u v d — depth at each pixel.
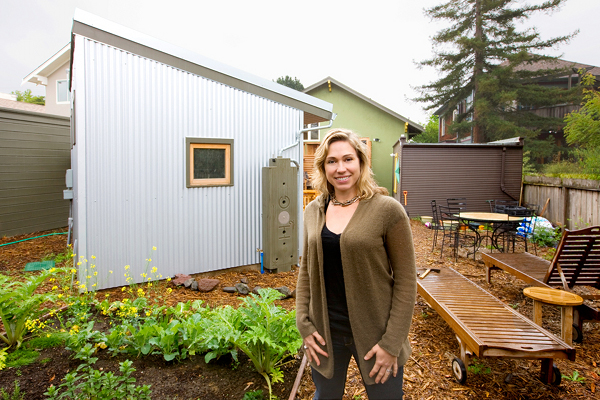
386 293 1.56
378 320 1.54
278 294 2.92
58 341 2.95
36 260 5.98
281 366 2.79
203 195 5.21
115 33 4.40
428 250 7.38
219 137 5.28
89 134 4.30
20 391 2.34
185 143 5.00
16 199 7.69
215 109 5.23
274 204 5.51
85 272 4.30
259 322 2.73
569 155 18.20
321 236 1.61
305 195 11.30
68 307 3.41
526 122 19.25
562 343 2.44
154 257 4.84
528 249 7.35
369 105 16.42
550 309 4.18
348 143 1.60
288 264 5.68
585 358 3.06
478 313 2.97
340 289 1.63
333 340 1.67
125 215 4.60
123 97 4.52
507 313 2.98
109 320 3.37
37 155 8.11
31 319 3.03
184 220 5.06
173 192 4.96
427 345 3.27
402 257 1.53
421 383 2.67
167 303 4.12
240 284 4.64
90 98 4.28
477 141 20.03
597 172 8.15
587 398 2.48
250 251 5.69
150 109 4.72
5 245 6.87
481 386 2.63
